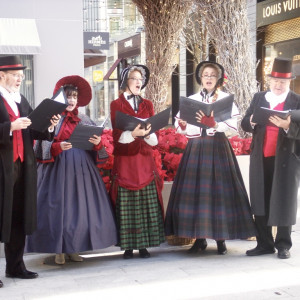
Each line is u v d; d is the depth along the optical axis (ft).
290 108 16.99
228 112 16.47
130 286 14.58
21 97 15.21
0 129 13.98
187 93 55.52
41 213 15.97
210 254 17.79
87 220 15.97
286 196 16.72
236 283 14.69
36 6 34.50
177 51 26.91
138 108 17.20
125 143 16.80
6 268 15.60
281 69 16.94
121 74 17.33
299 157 16.97
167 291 14.14
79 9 35.35
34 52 33.19
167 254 17.97
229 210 17.03
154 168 17.25
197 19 31.27
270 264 16.46
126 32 83.51
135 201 16.87
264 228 17.47
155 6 25.26
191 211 17.02
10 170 14.35
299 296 13.66
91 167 16.52
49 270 16.33
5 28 33.22
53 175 16.14
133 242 16.94
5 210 14.32
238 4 23.45
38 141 16.10
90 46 65.82
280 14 40.68
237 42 23.43
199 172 17.07
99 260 17.43
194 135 17.15
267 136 17.03
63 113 16.40
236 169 17.48
